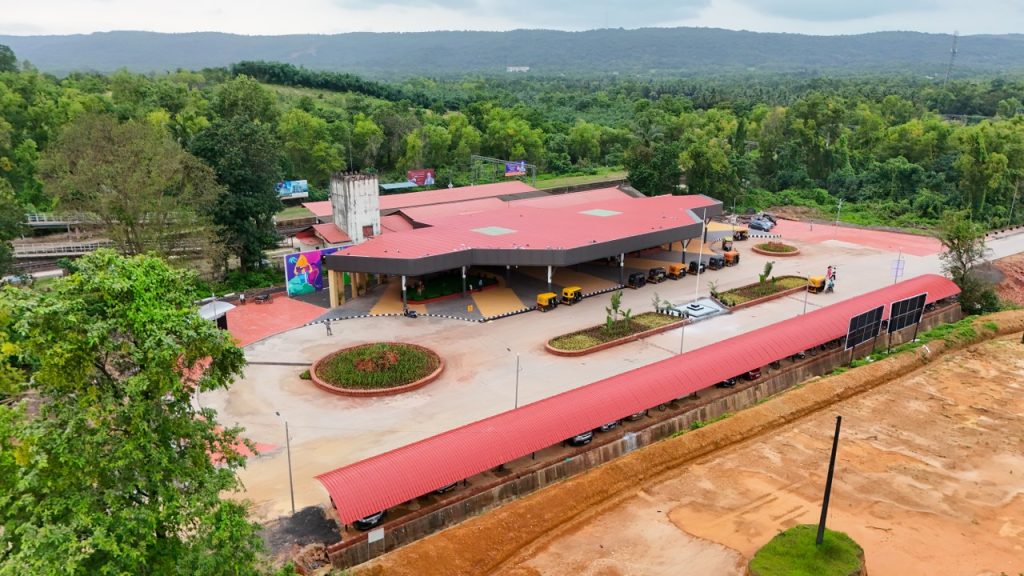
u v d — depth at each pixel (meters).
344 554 32.47
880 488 39.34
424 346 57.12
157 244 66.38
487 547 34.09
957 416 48.12
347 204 75.50
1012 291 79.56
